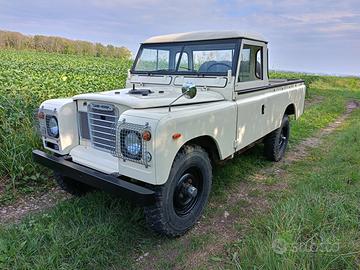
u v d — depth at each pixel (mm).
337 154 5398
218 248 2846
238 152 3914
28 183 4168
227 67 3748
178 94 3455
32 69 15766
